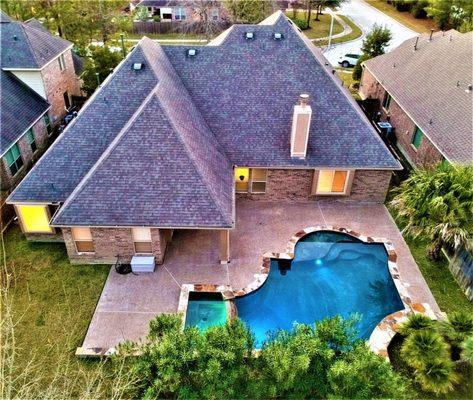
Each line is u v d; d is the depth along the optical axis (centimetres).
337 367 1167
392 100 3128
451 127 2375
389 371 1223
